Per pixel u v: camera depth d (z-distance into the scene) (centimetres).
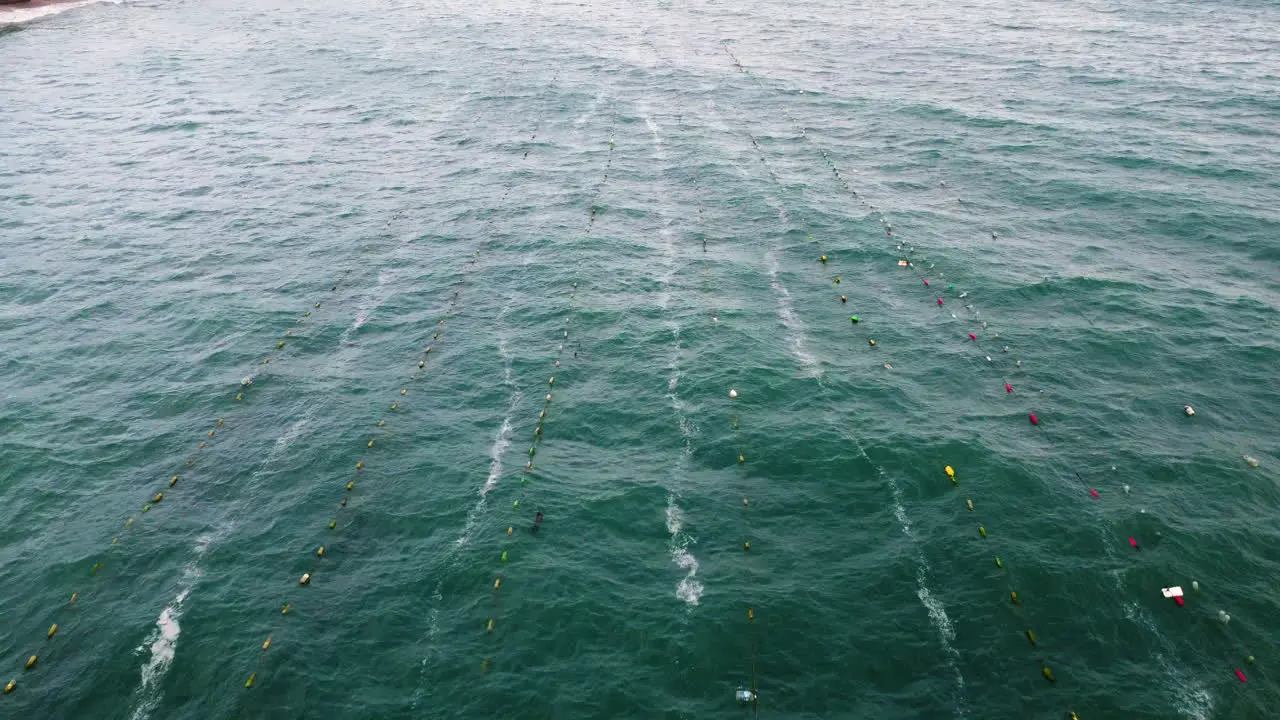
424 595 3538
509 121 9825
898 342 5319
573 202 7506
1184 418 4522
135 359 5306
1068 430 4459
